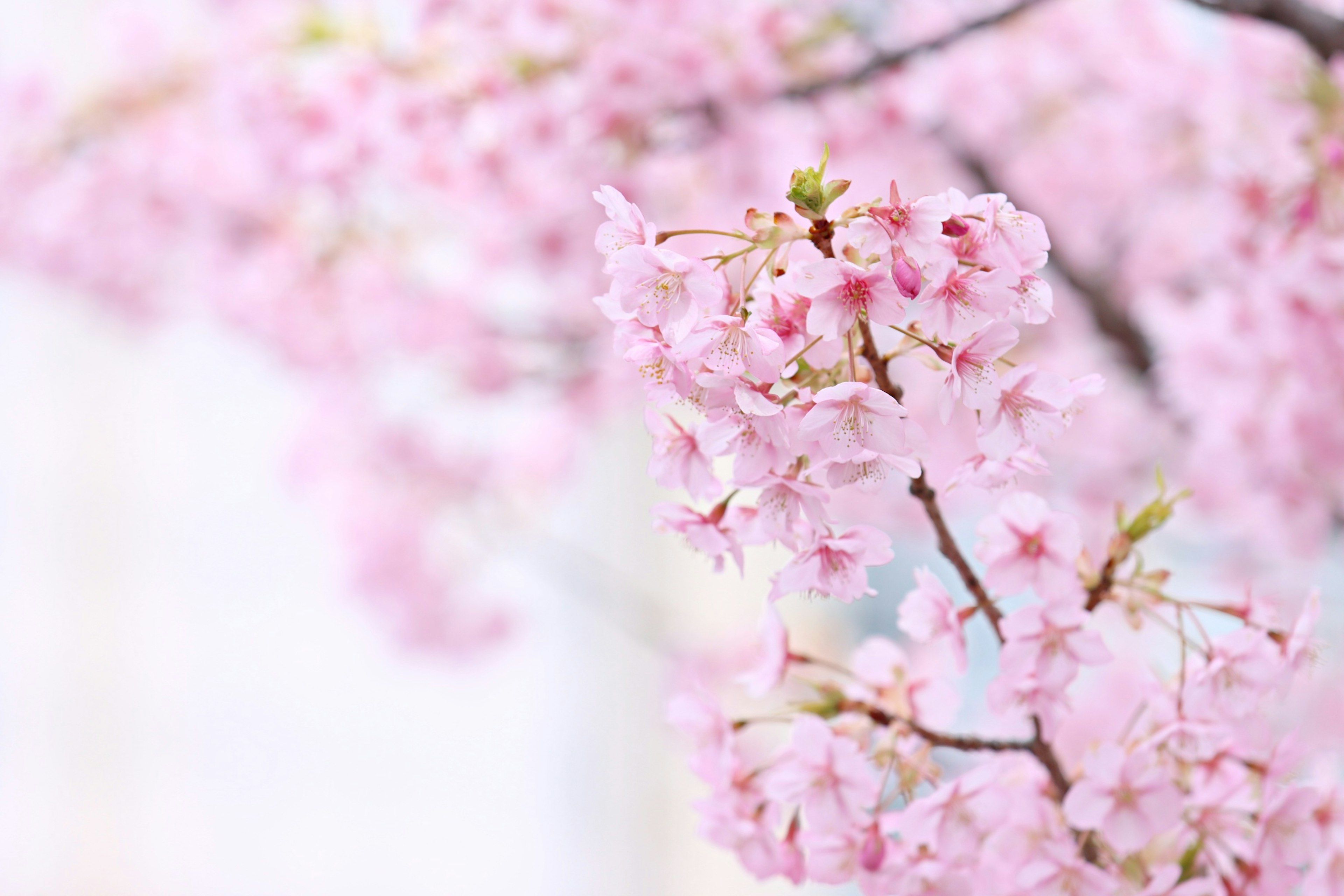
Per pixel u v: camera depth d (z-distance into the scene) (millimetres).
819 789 1325
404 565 3109
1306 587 1952
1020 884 1323
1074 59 2137
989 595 1330
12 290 3439
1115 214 2279
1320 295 1525
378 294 2342
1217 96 1725
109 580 3537
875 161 1902
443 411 2701
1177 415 1962
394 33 1722
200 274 2535
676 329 1251
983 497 2084
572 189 1782
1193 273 2111
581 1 1609
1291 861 1335
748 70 1626
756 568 3447
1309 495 1672
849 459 1257
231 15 1850
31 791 3449
